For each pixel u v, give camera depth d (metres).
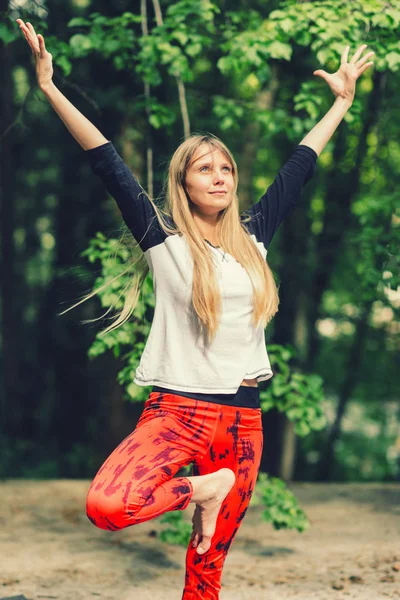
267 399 6.71
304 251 14.46
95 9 11.08
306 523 6.38
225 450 3.46
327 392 20.34
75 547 6.72
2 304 17.62
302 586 5.50
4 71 13.70
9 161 16.08
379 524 7.71
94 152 3.55
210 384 3.40
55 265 16.97
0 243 17.27
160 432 3.37
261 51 6.73
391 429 21.59
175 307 3.46
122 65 7.53
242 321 3.45
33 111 15.30
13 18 6.85
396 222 8.09
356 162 11.08
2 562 6.16
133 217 3.53
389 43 6.58
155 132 10.84
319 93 7.95
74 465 15.96
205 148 3.56
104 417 13.60
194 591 3.65
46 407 19.84
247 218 3.80
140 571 6.01
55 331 18.03
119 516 3.13
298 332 14.49
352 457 21.00
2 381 18.72
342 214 12.88
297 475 19.56
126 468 3.23
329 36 6.39
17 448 17.02
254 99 11.73
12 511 8.17
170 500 3.25
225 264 3.47
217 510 3.40
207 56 10.29
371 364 18.48
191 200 3.59
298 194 3.96
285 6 7.09
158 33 7.23
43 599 5.18
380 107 10.02
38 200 19.34
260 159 14.98
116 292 6.19
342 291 16.89
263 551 6.64
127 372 6.17
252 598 5.20
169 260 3.48
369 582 5.55
